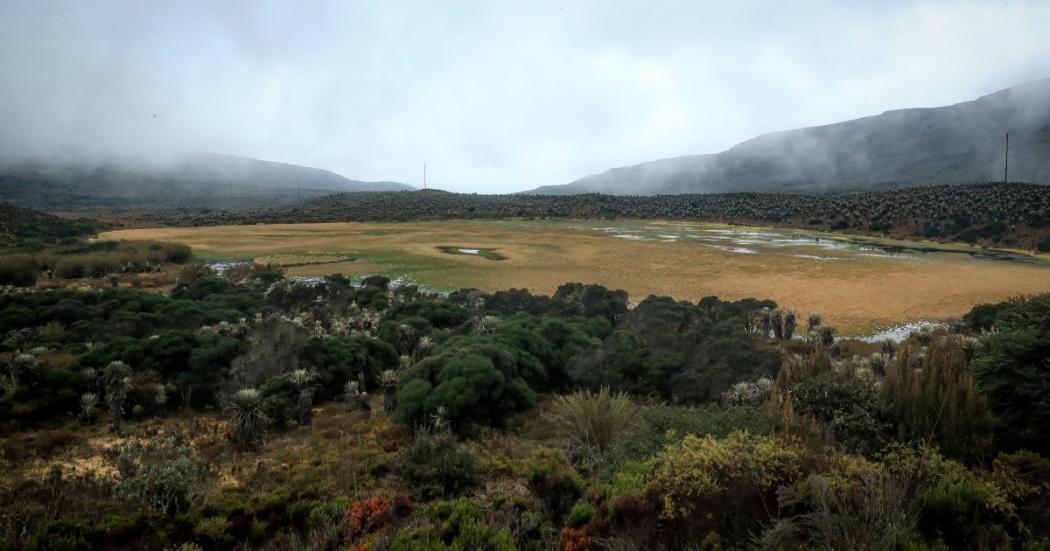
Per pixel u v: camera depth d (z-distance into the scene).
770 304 41.47
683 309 35.78
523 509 9.92
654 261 77.81
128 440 18.86
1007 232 96.38
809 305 50.69
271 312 42.19
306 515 11.60
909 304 50.75
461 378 20.89
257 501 12.31
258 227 134.88
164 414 23.41
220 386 25.52
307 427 21.25
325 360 27.30
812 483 6.56
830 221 131.12
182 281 58.81
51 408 22.17
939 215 114.19
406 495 11.12
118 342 26.84
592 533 7.37
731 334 27.55
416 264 76.12
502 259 80.50
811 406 12.71
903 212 121.44
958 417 11.34
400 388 22.36
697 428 10.87
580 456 13.63
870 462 7.87
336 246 97.06
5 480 14.66
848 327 43.28
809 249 91.25
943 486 6.69
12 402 21.36
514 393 22.67
